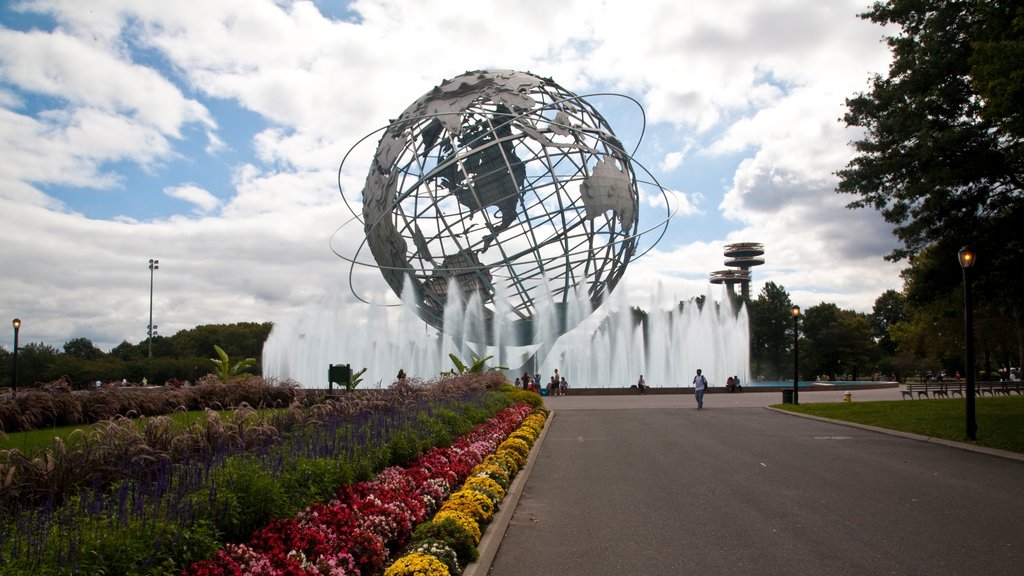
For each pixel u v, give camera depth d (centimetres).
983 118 2123
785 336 9612
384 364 5184
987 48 1772
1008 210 2303
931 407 2667
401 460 1133
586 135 4222
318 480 843
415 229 4103
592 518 1002
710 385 5434
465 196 4353
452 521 802
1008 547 824
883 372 10650
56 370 5056
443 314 4481
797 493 1155
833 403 3117
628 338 5553
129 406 2059
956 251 2261
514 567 781
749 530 916
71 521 593
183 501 665
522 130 3981
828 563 771
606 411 2959
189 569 563
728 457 1574
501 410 2181
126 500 667
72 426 1802
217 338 9538
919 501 1086
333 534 711
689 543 861
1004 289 2409
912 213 2448
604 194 4047
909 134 2320
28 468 785
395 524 799
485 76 4150
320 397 2183
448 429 1481
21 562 507
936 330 6153
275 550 627
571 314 4494
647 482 1272
